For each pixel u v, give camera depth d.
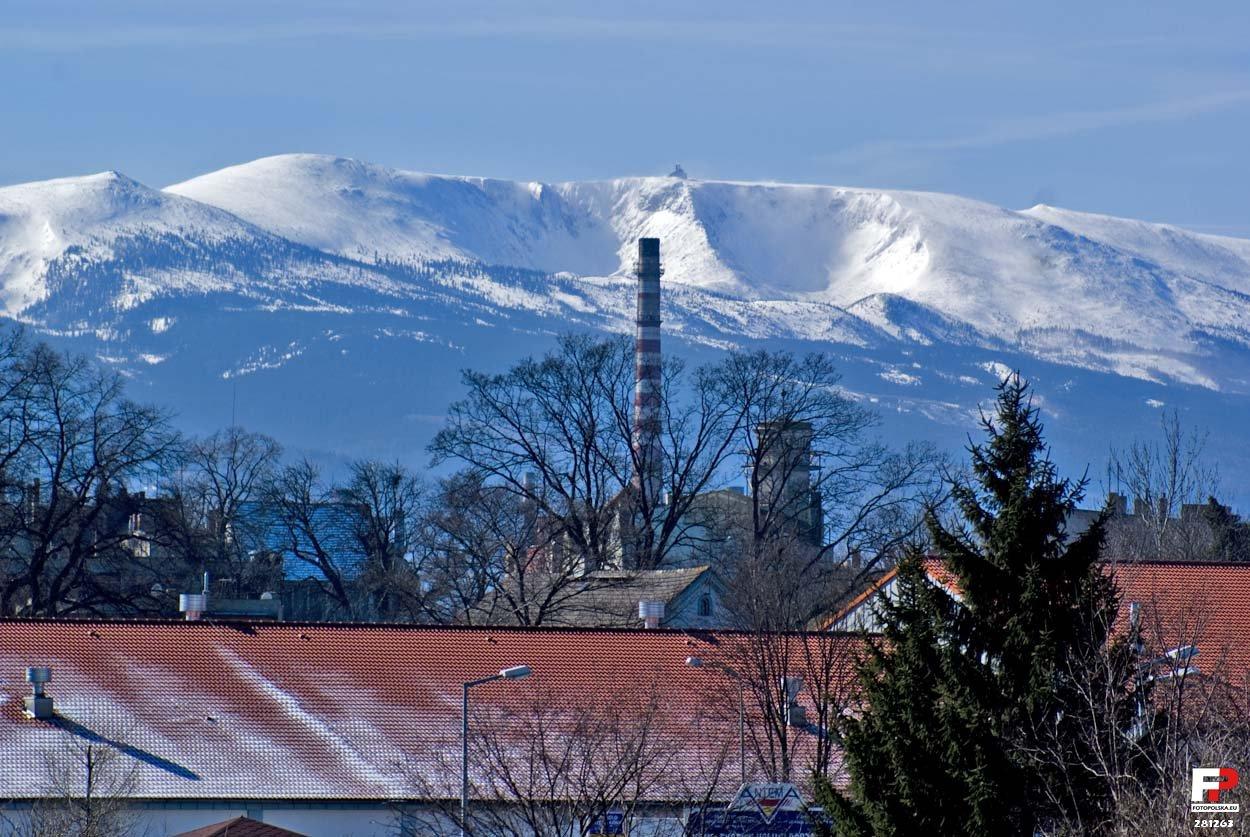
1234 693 159.12
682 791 180.75
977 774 138.88
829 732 163.75
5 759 189.38
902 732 144.25
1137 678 139.50
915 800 142.00
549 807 164.75
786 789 136.00
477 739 190.00
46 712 194.88
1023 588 143.12
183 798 188.00
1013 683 141.62
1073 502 146.50
